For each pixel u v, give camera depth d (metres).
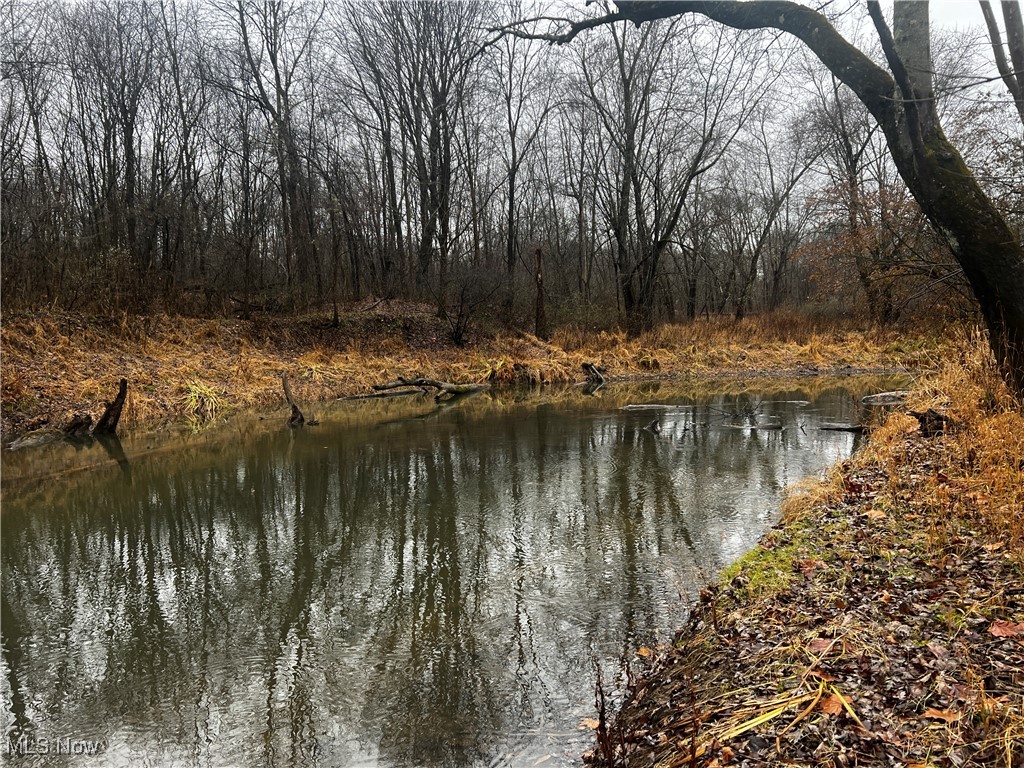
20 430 11.94
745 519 7.08
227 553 6.66
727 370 23.67
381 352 21.59
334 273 22.75
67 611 5.41
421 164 27.39
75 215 19.42
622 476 9.23
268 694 4.11
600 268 38.41
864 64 5.87
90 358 14.98
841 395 17.55
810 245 14.94
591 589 5.43
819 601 3.99
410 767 3.35
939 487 5.44
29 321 15.15
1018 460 5.28
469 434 12.83
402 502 8.25
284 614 5.25
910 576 4.02
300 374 18.25
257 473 9.84
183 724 3.84
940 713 2.55
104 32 23.05
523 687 4.04
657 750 2.99
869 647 3.20
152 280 19.80
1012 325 5.67
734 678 3.35
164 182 23.59
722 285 37.03
